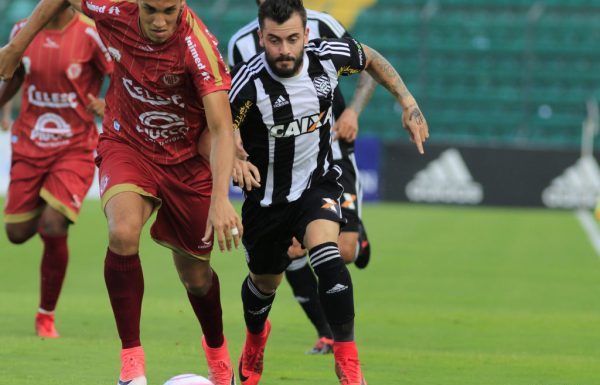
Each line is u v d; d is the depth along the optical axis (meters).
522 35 97.00
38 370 21.69
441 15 98.19
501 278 44.44
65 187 27.69
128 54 17.66
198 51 17.25
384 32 98.31
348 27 98.69
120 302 17.52
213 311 19.56
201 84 17.23
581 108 95.06
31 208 28.50
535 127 95.50
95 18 17.95
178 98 17.83
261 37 18.70
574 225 71.44
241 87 19.11
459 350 26.66
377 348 26.69
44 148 28.23
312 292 25.52
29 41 19.25
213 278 19.53
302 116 19.30
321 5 100.06
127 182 17.91
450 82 96.81
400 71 97.06
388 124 95.56
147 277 42.56
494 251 55.06
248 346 20.98
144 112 18.03
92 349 24.84
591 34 96.81
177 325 29.92
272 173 19.69
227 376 19.95
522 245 58.34
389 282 42.53
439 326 31.27
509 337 29.31
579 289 41.31
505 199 85.62
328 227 18.91
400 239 60.06
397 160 86.81
